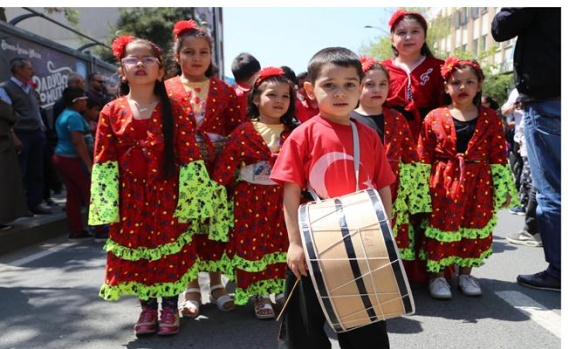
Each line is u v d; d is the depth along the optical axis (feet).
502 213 25.72
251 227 10.75
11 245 17.93
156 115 9.84
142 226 9.78
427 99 13.23
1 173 17.83
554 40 11.60
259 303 11.13
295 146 7.30
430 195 12.19
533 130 12.34
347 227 6.50
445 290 12.06
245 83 15.38
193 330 10.47
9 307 11.90
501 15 12.06
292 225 7.17
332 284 6.48
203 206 9.99
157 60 9.86
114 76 36.99
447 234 11.94
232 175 10.80
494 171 12.25
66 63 29.27
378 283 6.37
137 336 10.13
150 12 77.66
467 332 10.21
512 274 14.16
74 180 19.56
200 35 11.34
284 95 10.93
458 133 12.13
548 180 12.30
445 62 12.44
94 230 19.85
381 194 7.70
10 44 23.39
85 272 14.99
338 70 7.03
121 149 9.84
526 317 10.96
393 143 11.66
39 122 21.99
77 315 11.37
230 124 11.94
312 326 7.21
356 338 7.34
